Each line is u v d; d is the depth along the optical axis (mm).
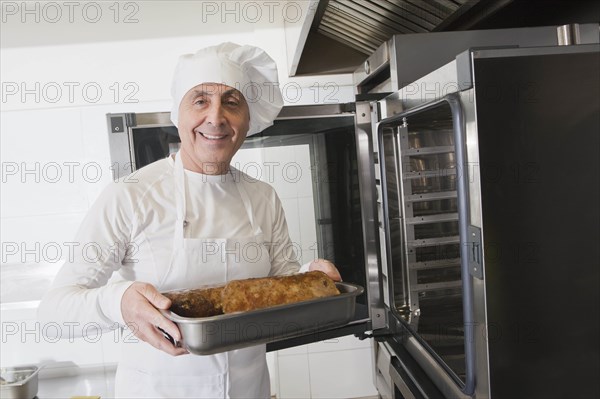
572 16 1822
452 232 1293
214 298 1126
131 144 1682
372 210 1817
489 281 997
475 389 1076
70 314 1136
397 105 1504
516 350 1013
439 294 1400
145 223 1290
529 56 968
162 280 1295
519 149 978
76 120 2840
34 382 2432
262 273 1398
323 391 2857
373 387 2861
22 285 2850
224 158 1326
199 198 1360
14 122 2809
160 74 2871
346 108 1821
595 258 1005
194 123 1277
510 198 986
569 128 983
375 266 1826
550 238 996
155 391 1331
